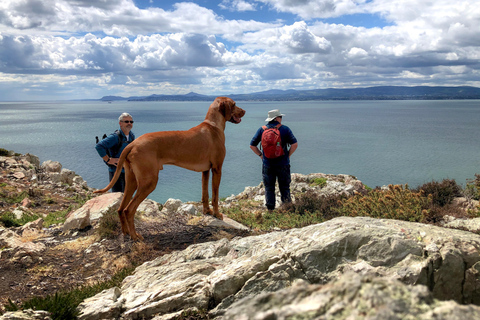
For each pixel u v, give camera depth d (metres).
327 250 3.02
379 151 67.25
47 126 155.38
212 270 3.78
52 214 9.00
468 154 61.91
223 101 7.16
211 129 6.91
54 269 5.18
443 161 53.97
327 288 1.36
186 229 6.52
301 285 1.43
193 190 35.50
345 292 1.28
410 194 7.00
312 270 2.95
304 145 78.12
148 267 4.59
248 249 3.80
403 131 114.88
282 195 9.43
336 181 13.16
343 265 2.93
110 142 7.74
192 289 3.30
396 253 2.90
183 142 6.34
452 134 102.88
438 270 2.71
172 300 3.20
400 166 49.66
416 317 1.08
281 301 1.35
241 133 107.88
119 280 4.44
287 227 7.03
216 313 2.95
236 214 8.71
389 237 3.02
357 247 3.04
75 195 12.43
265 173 9.27
